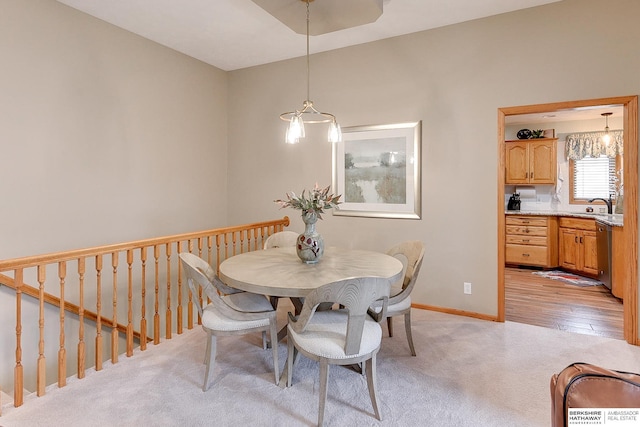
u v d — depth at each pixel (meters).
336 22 3.07
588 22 2.93
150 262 3.82
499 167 3.31
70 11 3.08
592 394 0.91
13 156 2.74
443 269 3.60
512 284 4.86
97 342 2.46
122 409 2.01
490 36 3.30
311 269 2.37
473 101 3.40
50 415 1.96
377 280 1.79
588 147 5.87
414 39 3.64
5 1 2.68
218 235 3.48
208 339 2.27
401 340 2.93
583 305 3.93
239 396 2.14
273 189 4.58
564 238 5.58
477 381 2.30
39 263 2.11
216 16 3.28
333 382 2.30
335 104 4.11
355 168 4.03
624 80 2.83
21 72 2.78
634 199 2.82
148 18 3.31
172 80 4.05
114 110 3.45
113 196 3.46
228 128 4.85
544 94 3.11
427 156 3.63
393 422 1.90
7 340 2.70
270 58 4.36
